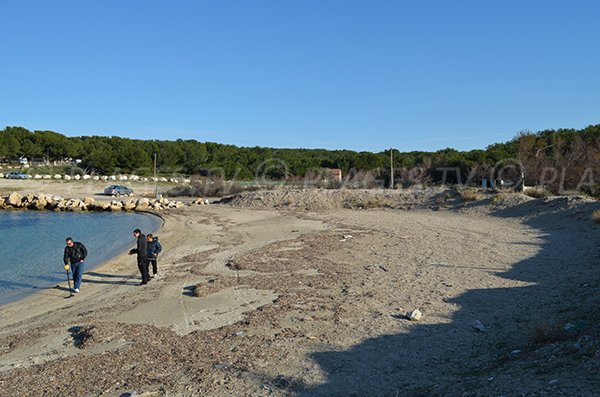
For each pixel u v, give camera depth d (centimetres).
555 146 4231
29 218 3728
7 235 2689
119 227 3047
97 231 2853
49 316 1097
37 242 2414
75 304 1202
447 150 7300
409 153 8581
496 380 547
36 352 833
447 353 740
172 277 1437
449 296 1088
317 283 1270
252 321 945
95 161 7919
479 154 5491
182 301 1142
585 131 5091
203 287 1227
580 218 2269
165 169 8475
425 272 1364
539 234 2117
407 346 779
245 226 2834
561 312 862
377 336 835
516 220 2686
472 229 2392
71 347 847
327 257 1666
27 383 684
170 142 9581
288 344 806
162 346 820
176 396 620
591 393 445
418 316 920
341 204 4047
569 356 572
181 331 910
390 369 686
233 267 1537
